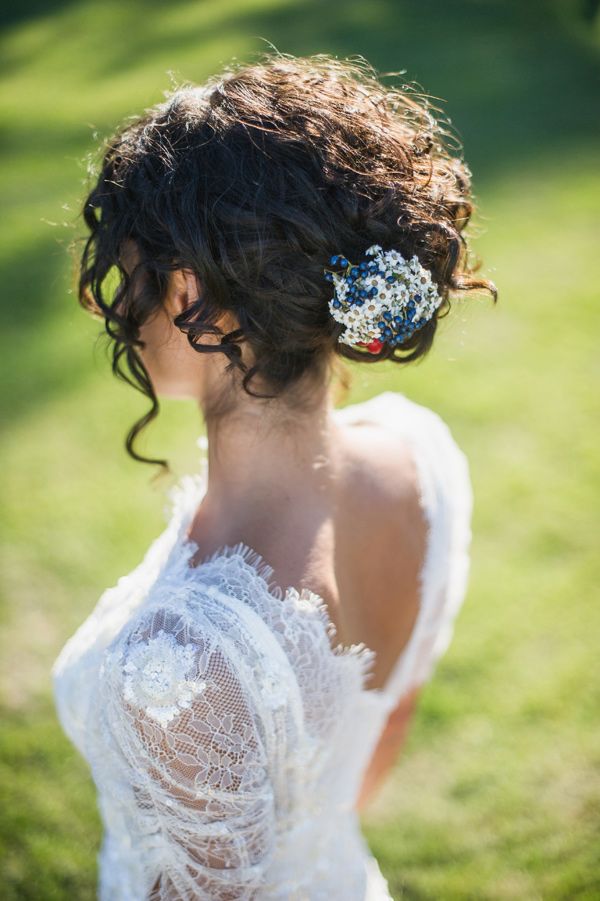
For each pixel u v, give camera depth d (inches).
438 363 184.4
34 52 448.1
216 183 38.8
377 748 69.2
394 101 48.3
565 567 134.6
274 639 39.8
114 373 46.4
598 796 103.7
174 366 46.1
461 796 104.6
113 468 162.9
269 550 43.9
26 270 234.2
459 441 162.4
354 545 48.7
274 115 40.4
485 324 195.9
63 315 214.4
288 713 40.7
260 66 44.2
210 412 46.6
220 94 41.6
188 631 38.9
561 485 150.5
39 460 165.5
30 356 198.7
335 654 44.2
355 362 48.6
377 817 102.7
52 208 271.3
